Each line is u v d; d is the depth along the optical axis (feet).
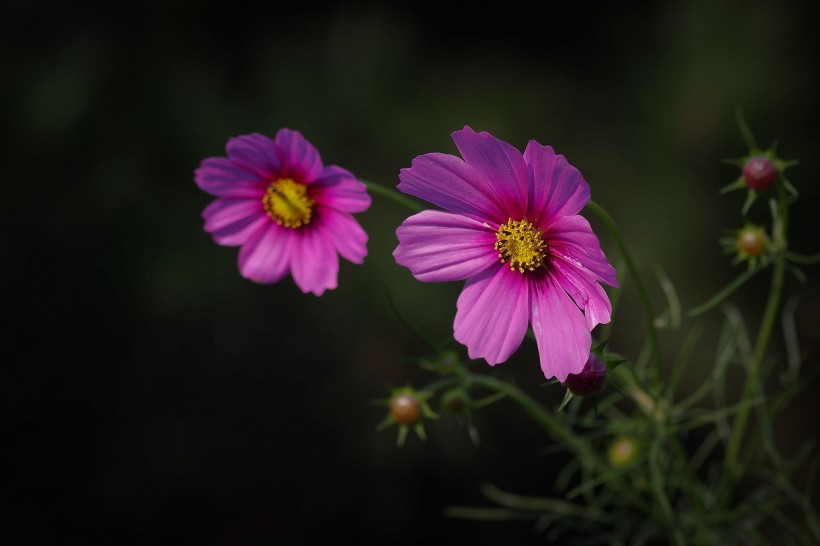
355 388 4.34
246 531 4.39
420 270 2.11
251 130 4.45
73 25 4.33
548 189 2.09
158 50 4.43
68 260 4.37
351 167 4.48
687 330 4.40
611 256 4.48
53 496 4.41
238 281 4.32
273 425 4.40
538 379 4.33
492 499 4.29
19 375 4.42
